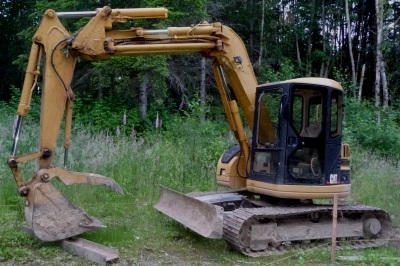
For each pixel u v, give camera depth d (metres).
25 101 6.36
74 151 10.83
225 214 6.88
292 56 32.38
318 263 6.38
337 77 21.56
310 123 7.18
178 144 12.30
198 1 14.68
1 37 23.27
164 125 16.14
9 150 10.23
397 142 15.24
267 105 7.33
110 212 8.58
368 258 6.49
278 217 6.86
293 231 7.02
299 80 6.96
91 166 10.43
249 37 27.12
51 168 6.34
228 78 7.59
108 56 6.75
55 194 6.28
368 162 13.20
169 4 14.12
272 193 6.93
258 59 26.48
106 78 15.72
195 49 7.06
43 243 6.54
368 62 32.69
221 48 7.17
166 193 8.17
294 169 6.96
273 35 28.61
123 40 6.84
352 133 15.28
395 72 27.06
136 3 15.12
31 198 6.27
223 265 6.15
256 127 7.38
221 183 7.90
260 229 6.69
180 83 17.28
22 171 9.45
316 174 7.04
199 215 6.82
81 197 9.16
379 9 21.95
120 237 7.07
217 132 13.49
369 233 7.56
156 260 6.19
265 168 7.24
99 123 15.12
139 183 10.20
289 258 6.55
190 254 6.56
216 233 6.21
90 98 17.05
